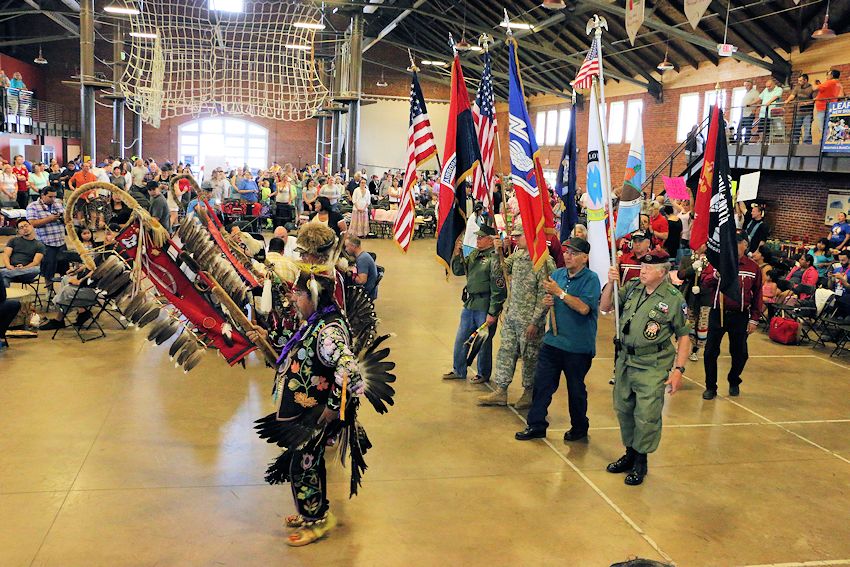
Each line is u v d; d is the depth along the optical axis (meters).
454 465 5.48
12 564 3.90
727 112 22.06
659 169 21.27
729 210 7.26
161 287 5.25
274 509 4.65
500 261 7.15
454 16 27.98
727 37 20.19
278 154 41.53
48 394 6.68
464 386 7.48
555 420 6.58
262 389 7.05
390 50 39.78
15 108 29.14
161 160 40.03
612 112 28.88
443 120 40.41
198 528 4.37
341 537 4.34
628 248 9.58
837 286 10.59
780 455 5.98
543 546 4.34
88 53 23.64
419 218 23.56
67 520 4.40
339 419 4.13
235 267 5.25
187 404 6.56
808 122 16.47
